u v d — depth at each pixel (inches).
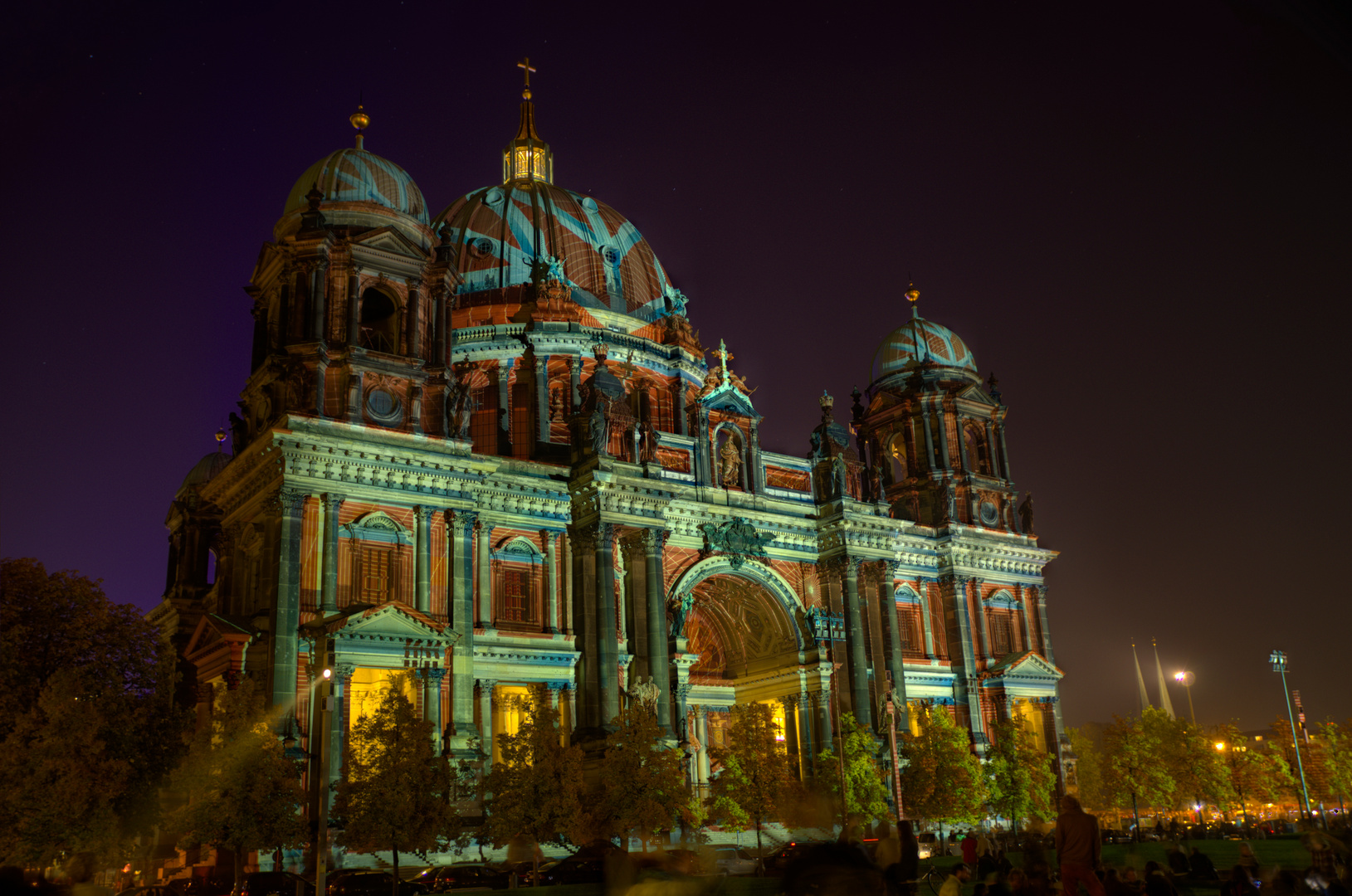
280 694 2236.7
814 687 3171.8
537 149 4271.7
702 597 3376.0
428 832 2048.5
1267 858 1887.3
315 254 2583.7
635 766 2409.0
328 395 2532.0
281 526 2358.5
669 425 3553.2
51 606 2342.5
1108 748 3941.9
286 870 2151.8
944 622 3580.2
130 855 2449.6
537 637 2726.4
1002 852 1225.4
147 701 2399.1
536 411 3262.8
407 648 2394.2
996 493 3816.4
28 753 2018.9
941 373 3919.8
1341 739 4923.7
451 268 2805.1
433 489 2605.8
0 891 619.2
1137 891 869.8
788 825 2610.7
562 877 2122.3
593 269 3730.3
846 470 3422.7
